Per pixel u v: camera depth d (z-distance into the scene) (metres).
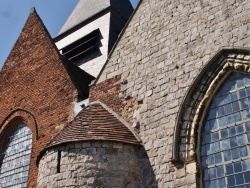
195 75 14.27
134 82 16.03
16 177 19.11
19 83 21.38
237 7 14.27
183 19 15.72
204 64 14.19
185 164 13.17
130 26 17.48
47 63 20.56
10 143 20.48
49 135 18.22
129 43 17.11
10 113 20.70
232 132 12.88
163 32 16.14
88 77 21.02
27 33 22.97
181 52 15.10
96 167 13.56
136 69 16.27
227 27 14.19
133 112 15.41
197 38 14.88
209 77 13.94
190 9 15.70
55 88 19.36
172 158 13.31
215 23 14.61
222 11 14.63
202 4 15.39
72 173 13.57
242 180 12.04
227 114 13.25
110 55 17.48
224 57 13.80
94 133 14.27
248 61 13.18
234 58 13.52
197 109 13.80
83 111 15.88
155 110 14.80
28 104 20.17
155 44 16.16
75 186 13.31
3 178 19.69
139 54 16.50
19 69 21.91
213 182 12.60
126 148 14.24
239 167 12.27
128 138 14.49
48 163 14.27
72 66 20.69
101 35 24.22
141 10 17.45
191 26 15.30
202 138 13.47
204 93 13.91
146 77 15.76
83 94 18.39
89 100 17.11
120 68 16.83
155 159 13.91
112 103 16.16
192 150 13.27
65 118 17.97
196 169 12.89
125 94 16.03
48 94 19.52
